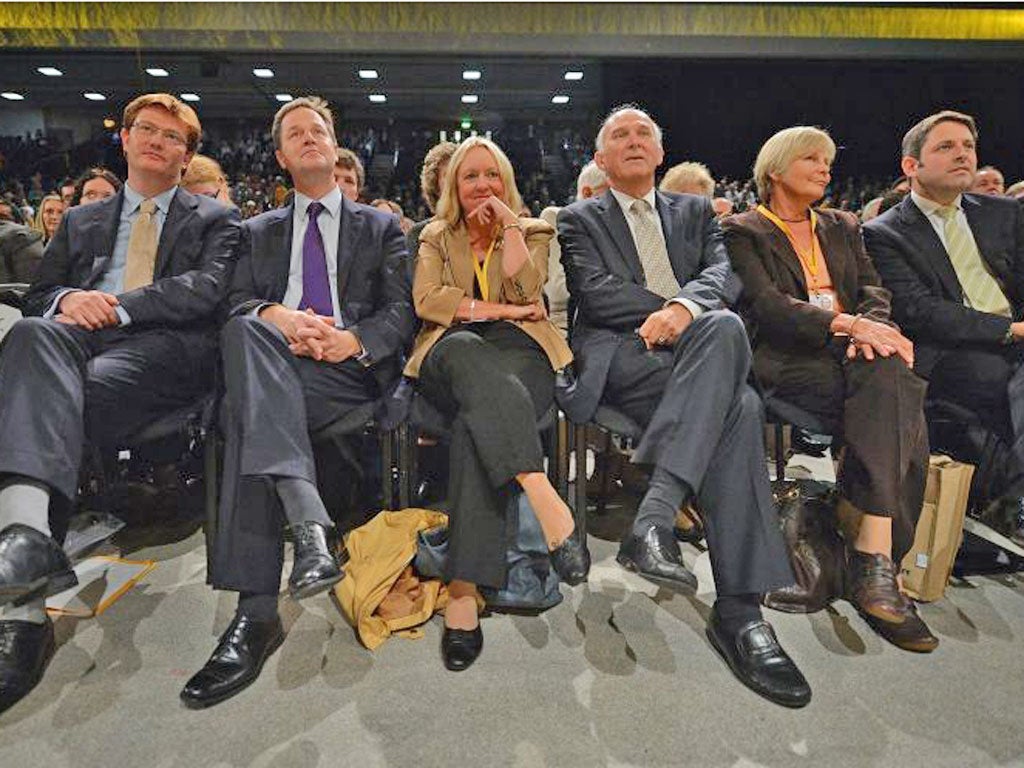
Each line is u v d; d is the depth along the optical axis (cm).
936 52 570
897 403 157
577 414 176
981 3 546
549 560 167
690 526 206
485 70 779
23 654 131
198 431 241
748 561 144
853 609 165
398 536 163
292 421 146
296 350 166
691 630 156
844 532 171
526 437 142
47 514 133
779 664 133
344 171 289
